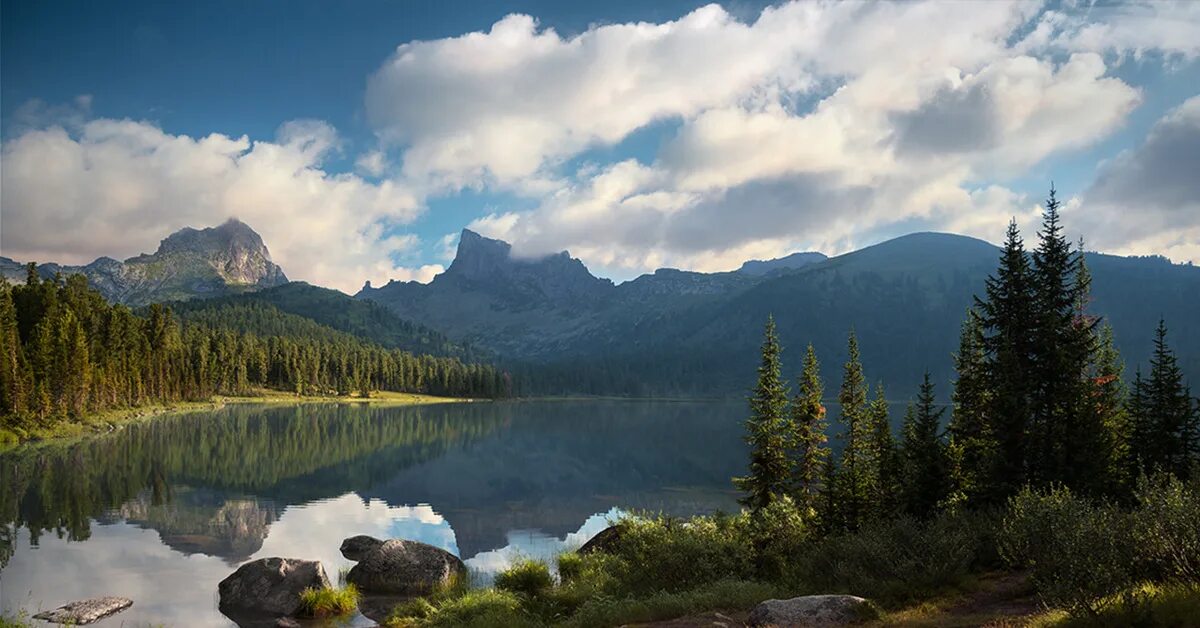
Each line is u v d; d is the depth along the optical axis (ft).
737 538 84.07
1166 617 34.58
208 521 134.21
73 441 270.05
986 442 95.25
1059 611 40.11
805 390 129.80
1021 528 48.96
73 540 112.68
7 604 76.48
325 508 158.71
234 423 403.34
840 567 61.98
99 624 70.18
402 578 88.84
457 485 208.64
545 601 71.41
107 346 435.12
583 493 200.03
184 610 75.61
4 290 355.15
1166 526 41.83
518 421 529.04
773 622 47.96
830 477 97.86
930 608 48.49
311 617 74.08
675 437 403.13
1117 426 107.76
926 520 81.87
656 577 74.43
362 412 568.82
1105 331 129.39
